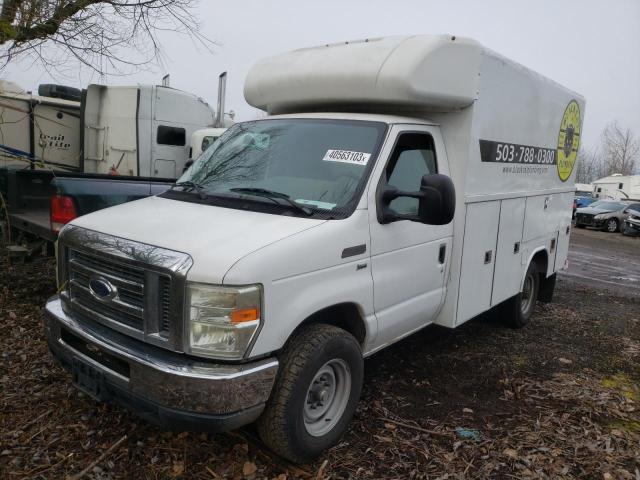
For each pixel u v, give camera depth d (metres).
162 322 3.00
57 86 12.03
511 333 6.48
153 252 3.00
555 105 6.37
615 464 3.73
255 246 3.00
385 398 4.48
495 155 5.04
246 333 2.88
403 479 3.40
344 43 4.52
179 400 2.85
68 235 3.51
